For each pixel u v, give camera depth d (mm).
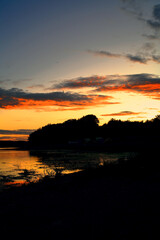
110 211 4418
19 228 3734
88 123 98875
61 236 3295
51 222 3961
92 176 10289
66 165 19391
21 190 7965
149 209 4406
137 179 8531
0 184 10211
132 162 13641
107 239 3117
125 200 5246
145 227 3479
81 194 6320
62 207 4973
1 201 6121
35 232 3512
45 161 24234
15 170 16453
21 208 5137
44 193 7020
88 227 3602
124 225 3609
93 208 4723
